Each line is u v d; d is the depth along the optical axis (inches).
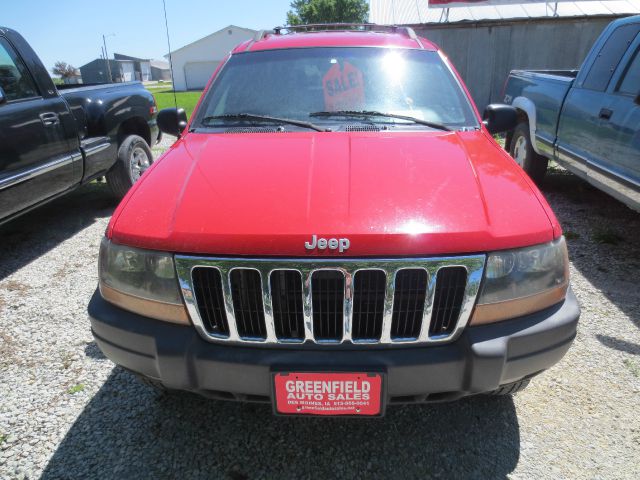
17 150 142.7
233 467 77.2
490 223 66.3
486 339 65.2
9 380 99.1
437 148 85.5
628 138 144.7
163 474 76.0
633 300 126.6
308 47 114.5
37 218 203.9
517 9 457.1
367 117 99.0
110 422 87.0
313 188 72.0
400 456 78.7
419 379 65.1
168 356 66.5
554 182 240.4
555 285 69.4
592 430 83.6
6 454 80.3
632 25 158.9
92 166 183.0
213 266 64.0
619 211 197.6
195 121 104.0
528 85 223.9
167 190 75.9
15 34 152.4
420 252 62.5
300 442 81.9
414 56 112.3
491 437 82.3
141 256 68.1
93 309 74.0
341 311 64.6
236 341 66.4
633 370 98.9
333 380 64.3
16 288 140.3
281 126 98.3
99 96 194.4
